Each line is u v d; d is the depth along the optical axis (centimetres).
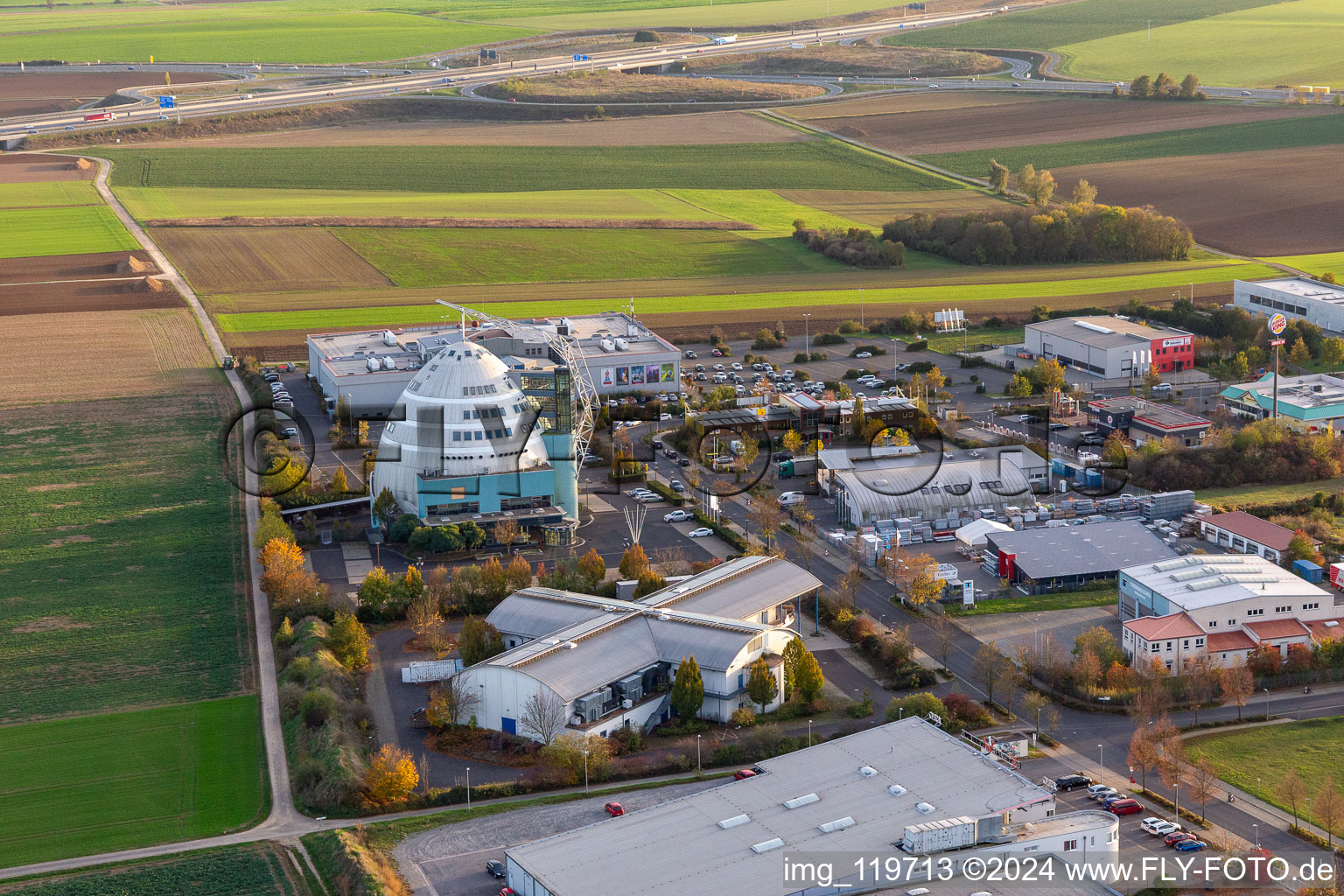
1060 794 14838
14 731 16325
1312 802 14550
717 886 12150
